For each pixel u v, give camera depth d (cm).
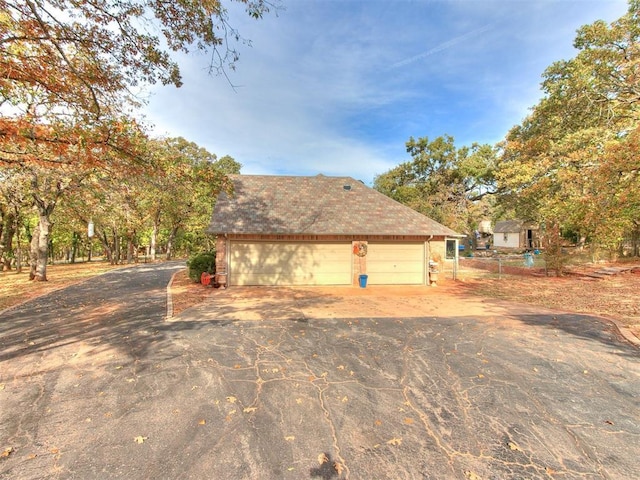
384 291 1403
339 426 380
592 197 1062
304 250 1544
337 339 710
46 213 1675
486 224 4422
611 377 516
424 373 532
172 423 384
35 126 605
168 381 497
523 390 473
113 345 662
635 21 1180
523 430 373
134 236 3478
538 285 1554
